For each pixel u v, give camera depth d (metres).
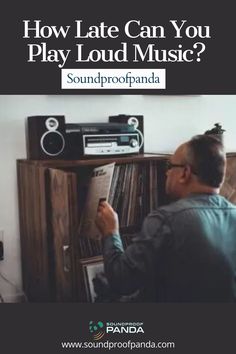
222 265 1.22
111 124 1.86
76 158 1.79
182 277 1.22
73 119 2.06
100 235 1.58
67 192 1.45
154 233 1.23
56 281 1.69
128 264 1.25
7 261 2.00
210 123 2.42
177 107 2.31
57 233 1.60
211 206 1.27
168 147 2.31
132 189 1.85
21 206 1.96
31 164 1.77
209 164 1.27
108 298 1.71
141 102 2.21
